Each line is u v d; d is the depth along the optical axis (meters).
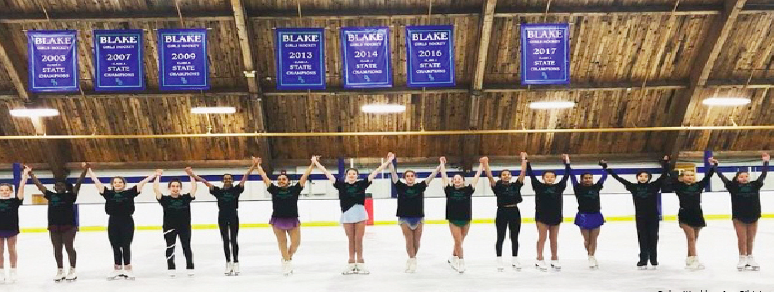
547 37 19.81
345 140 27.00
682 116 25.36
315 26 22.14
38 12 21.25
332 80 24.25
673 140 26.67
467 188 11.41
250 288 10.18
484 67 23.05
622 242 16.67
